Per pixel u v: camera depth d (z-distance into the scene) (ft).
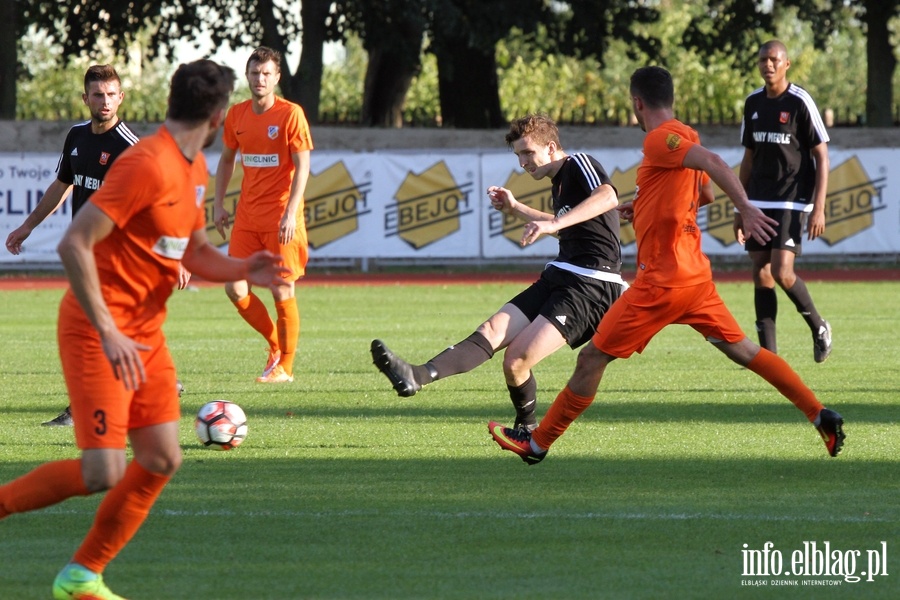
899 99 496.23
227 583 46.57
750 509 58.54
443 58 305.73
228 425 73.97
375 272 247.70
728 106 433.89
